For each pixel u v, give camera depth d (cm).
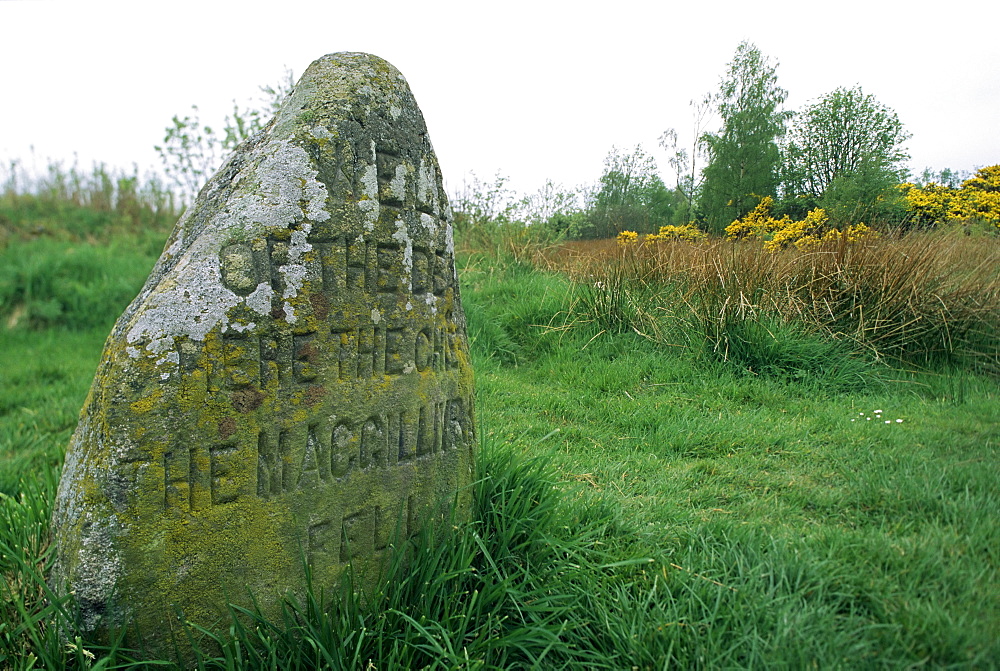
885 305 541
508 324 634
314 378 194
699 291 570
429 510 230
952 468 315
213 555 178
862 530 266
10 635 179
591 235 1104
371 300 207
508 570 233
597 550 249
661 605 211
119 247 921
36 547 221
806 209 809
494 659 196
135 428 163
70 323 692
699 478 338
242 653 184
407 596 213
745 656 188
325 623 190
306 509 196
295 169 188
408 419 221
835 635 191
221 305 175
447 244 234
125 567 164
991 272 555
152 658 171
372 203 204
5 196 973
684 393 479
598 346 573
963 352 514
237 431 179
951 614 197
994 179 813
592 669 194
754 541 247
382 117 209
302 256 189
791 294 569
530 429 410
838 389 480
